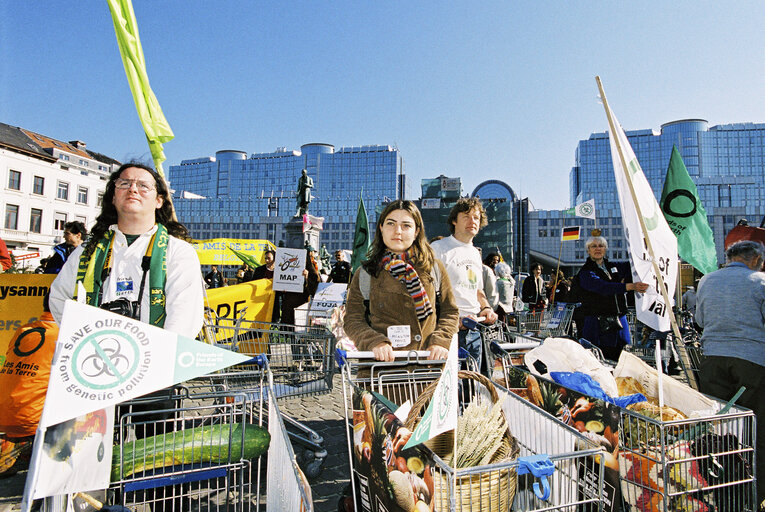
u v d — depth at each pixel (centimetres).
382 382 257
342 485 339
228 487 219
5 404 239
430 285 283
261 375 251
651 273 402
